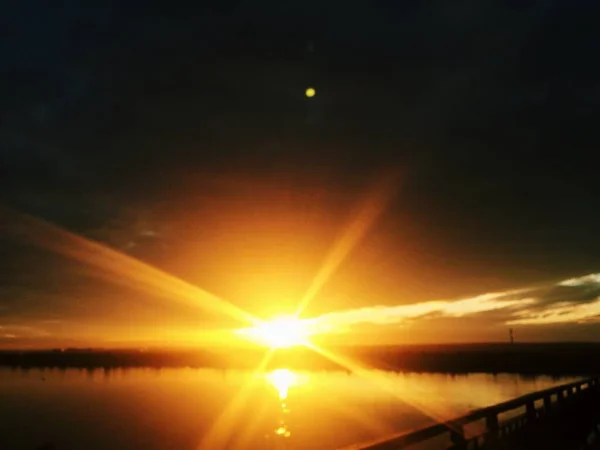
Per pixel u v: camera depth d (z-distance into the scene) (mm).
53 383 96062
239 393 73062
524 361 107812
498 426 9148
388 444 5598
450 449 7273
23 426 45438
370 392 66812
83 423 46625
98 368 164500
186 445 36219
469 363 118688
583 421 14758
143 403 61656
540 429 11242
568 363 101062
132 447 35781
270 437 36938
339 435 35938
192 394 72500
